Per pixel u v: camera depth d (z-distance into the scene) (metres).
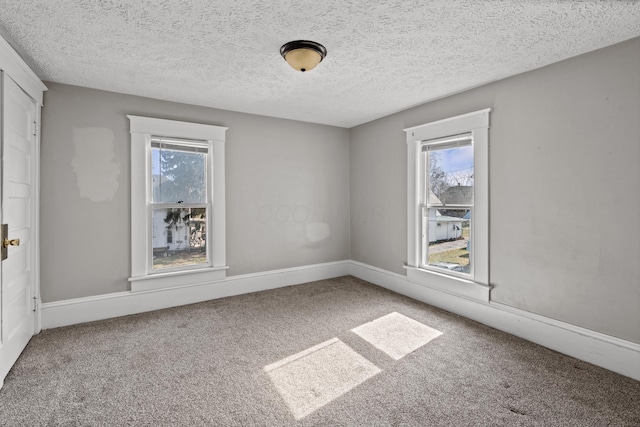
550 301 2.44
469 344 2.49
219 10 1.74
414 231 3.59
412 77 2.70
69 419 1.64
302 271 4.23
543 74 2.45
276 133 4.00
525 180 2.57
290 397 1.84
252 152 3.83
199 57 2.33
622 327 2.08
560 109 2.35
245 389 1.91
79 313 2.88
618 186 2.08
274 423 1.62
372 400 1.81
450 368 2.14
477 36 2.02
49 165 2.74
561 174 2.36
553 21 1.83
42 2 1.66
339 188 4.54
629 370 2.04
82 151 2.88
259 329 2.77
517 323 2.63
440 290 3.29
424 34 2.00
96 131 2.94
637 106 2.00
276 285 4.02
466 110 3.02
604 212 2.15
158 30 1.96
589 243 2.22
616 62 2.08
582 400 1.80
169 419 1.65
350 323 2.90
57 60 2.36
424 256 3.55
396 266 3.87
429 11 1.75
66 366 2.15
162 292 3.28
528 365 2.18
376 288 3.99
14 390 1.88
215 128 3.54
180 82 2.81
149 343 2.49
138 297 3.15
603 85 2.13
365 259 4.37
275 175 4.01
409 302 3.47
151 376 2.04
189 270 3.42
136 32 1.98
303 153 4.22
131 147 3.09
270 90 3.02
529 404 1.77
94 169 2.94
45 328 2.74
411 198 3.60
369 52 2.25
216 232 3.58
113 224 3.04
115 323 2.88
